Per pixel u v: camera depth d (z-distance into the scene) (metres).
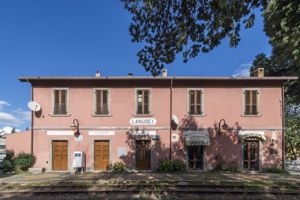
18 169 25.05
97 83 26.06
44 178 20.89
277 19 6.38
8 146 25.83
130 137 25.69
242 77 25.45
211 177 20.81
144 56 9.23
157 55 9.06
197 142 24.78
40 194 16.06
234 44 7.98
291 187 17.31
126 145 25.64
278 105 25.94
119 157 25.56
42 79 25.59
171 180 19.02
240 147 25.53
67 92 25.97
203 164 25.34
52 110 25.89
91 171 25.27
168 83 26.00
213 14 7.91
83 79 25.62
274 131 25.72
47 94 26.00
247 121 25.78
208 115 25.81
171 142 25.58
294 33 6.13
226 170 25.17
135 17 8.76
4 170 24.91
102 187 17.28
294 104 35.59
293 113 35.69
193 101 25.95
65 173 24.23
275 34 6.55
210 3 7.83
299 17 6.16
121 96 26.00
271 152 25.52
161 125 25.75
